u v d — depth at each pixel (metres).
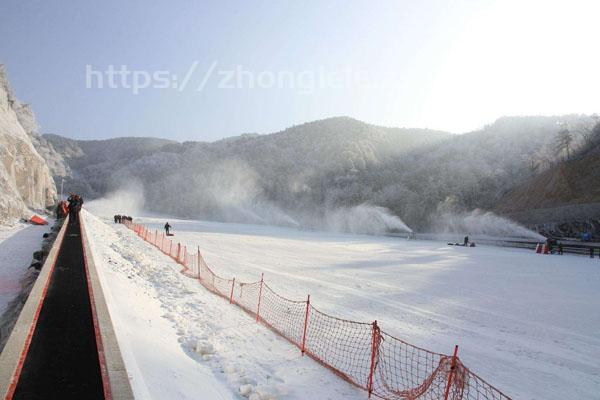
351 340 9.44
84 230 21.08
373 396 6.45
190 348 7.39
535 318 12.52
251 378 6.41
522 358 8.82
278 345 8.59
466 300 14.98
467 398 6.52
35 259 15.76
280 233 62.41
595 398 6.91
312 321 10.94
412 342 9.63
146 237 34.75
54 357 4.99
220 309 11.16
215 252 28.11
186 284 14.49
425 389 6.04
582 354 9.21
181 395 4.90
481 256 33.91
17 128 45.75
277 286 16.11
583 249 37.16
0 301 11.15
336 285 17.09
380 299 14.58
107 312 6.70
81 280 9.26
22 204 32.66
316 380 6.93
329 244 43.28
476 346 9.54
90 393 4.16
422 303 14.20
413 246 44.91
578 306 14.45
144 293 10.78
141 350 5.83
